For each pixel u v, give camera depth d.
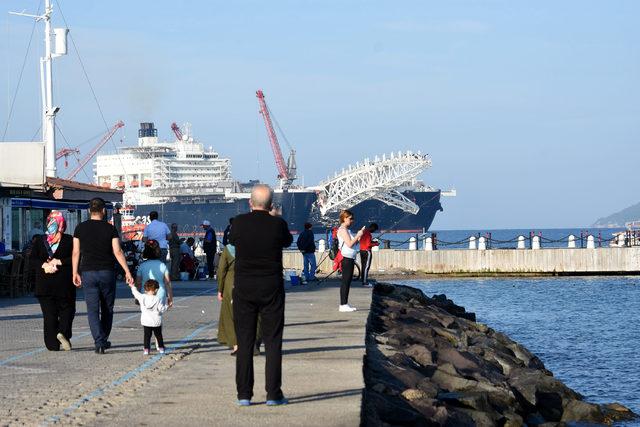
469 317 36.03
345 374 13.00
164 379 12.78
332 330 19.06
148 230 34.69
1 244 32.69
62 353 15.87
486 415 13.85
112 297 16.03
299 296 28.95
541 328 39.34
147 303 15.49
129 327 20.41
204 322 21.52
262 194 10.74
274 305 10.62
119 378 12.93
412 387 14.46
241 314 10.66
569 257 63.91
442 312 30.88
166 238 34.78
